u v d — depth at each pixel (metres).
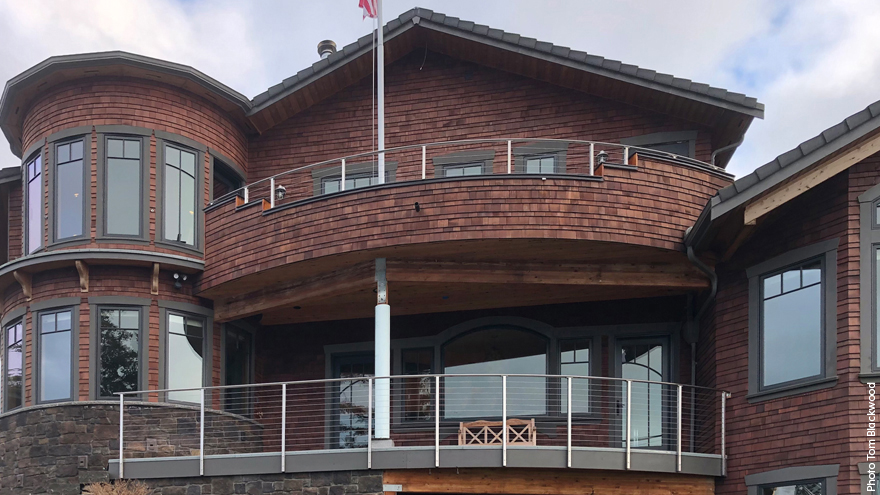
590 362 16.52
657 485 13.62
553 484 13.48
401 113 17.77
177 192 16.17
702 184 14.48
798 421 12.73
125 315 15.52
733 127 16.31
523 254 14.40
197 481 13.74
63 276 15.62
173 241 15.88
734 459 13.59
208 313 16.27
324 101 18.17
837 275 12.57
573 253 14.30
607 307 16.62
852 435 11.99
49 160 16.02
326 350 17.84
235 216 15.64
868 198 12.59
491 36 16.78
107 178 15.75
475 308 17.08
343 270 14.98
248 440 16.36
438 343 17.28
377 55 17.05
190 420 15.30
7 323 16.48
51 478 14.52
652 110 16.78
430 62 17.89
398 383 17.27
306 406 17.66
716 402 14.04
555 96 17.23
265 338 18.09
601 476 13.56
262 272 15.05
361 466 13.29
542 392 16.62
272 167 18.06
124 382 15.23
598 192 13.80
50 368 15.38
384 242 13.95
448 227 13.72
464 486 13.36
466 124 17.44
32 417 14.99
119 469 13.98
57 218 15.79
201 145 16.59
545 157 16.94
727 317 14.18
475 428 16.48
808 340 12.84
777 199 12.67
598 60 16.28
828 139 12.29
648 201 13.98
